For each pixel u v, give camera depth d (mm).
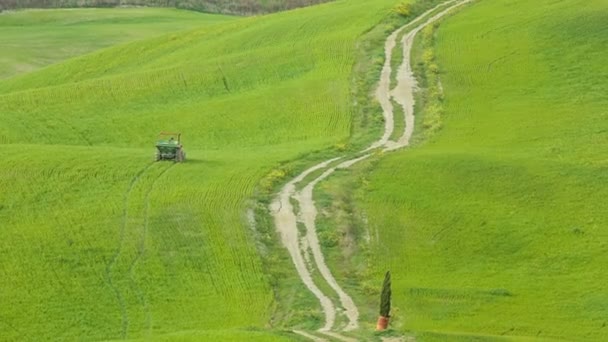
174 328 128875
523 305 137250
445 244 155375
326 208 163750
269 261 146500
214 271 142875
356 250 152250
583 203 167875
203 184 170375
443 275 146750
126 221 155750
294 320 128500
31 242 149250
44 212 159875
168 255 146500
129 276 141125
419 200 168125
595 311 135750
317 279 142375
